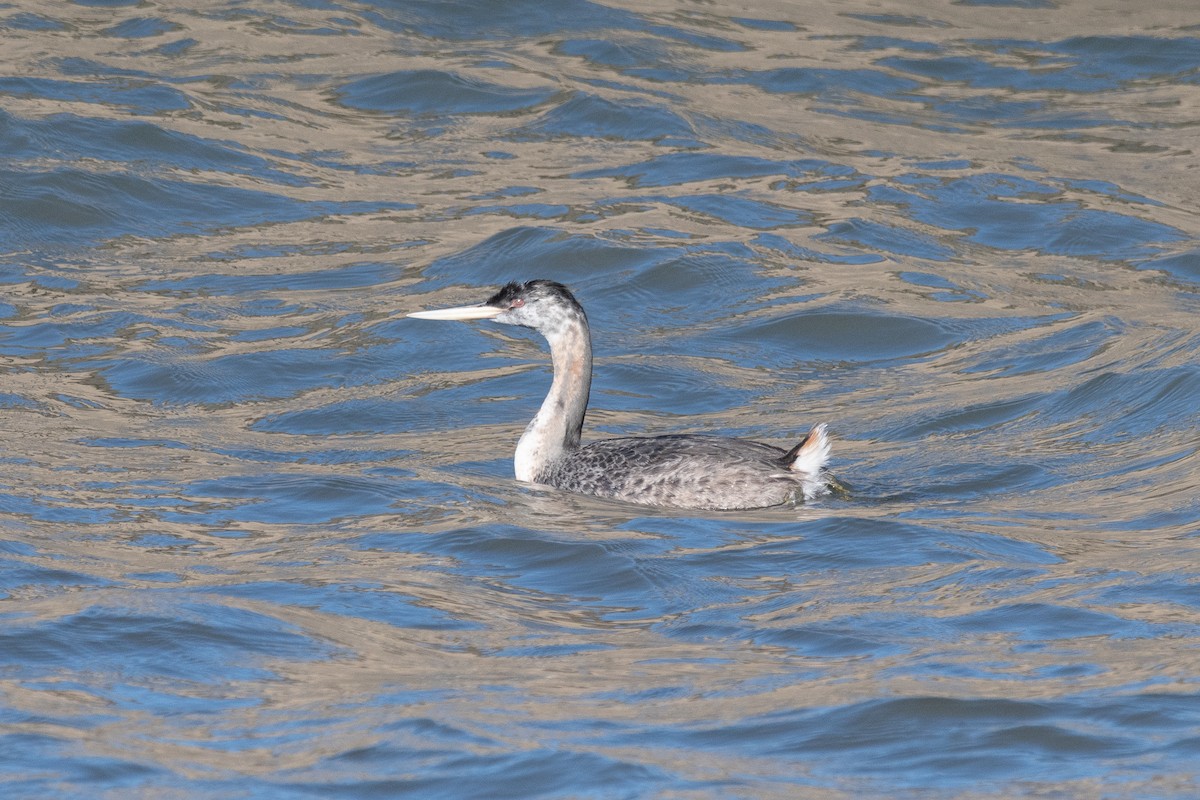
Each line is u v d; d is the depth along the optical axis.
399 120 26.95
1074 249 22.53
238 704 9.27
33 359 18.34
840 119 27.38
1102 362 17.95
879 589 11.42
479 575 11.83
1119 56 30.44
